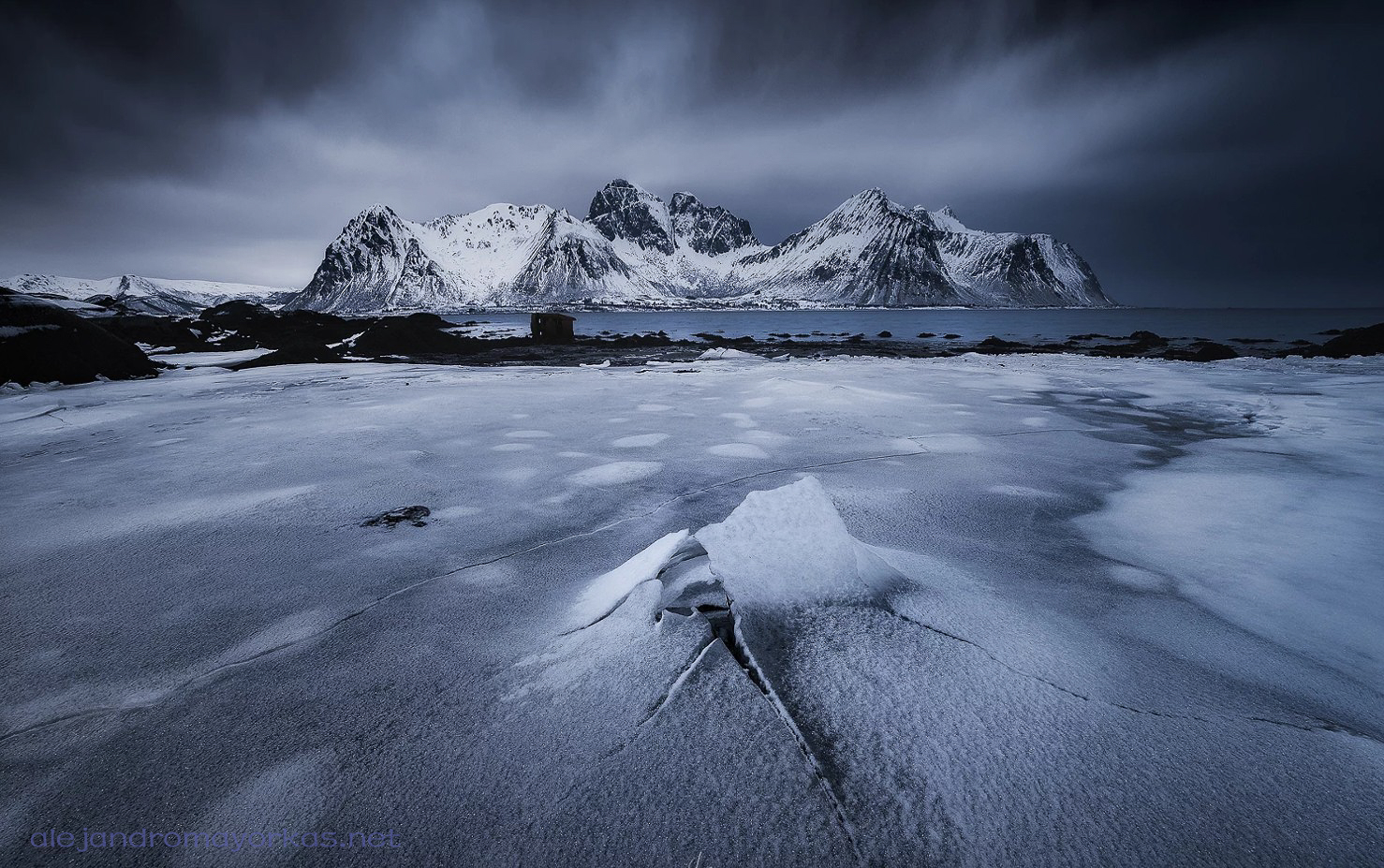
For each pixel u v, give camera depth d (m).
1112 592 2.51
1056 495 3.82
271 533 3.23
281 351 16.20
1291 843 1.33
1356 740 1.64
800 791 1.46
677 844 1.33
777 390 8.23
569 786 1.49
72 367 10.72
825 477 4.23
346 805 1.45
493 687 1.88
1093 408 7.15
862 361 14.98
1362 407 6.88
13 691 1.90
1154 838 1.34
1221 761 1.56
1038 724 1.68
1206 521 3.35
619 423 6.19
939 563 2.75
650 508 3.58
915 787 1.47
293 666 2.02
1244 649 2.09
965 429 5.85
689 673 1.87
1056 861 1.29
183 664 2.04
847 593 2.25
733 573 2.27
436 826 1.39
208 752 1.63
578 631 2.17
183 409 7.47
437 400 7.95
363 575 2.71
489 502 3.72
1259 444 5.24
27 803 1.47
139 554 2.96
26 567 2.81
